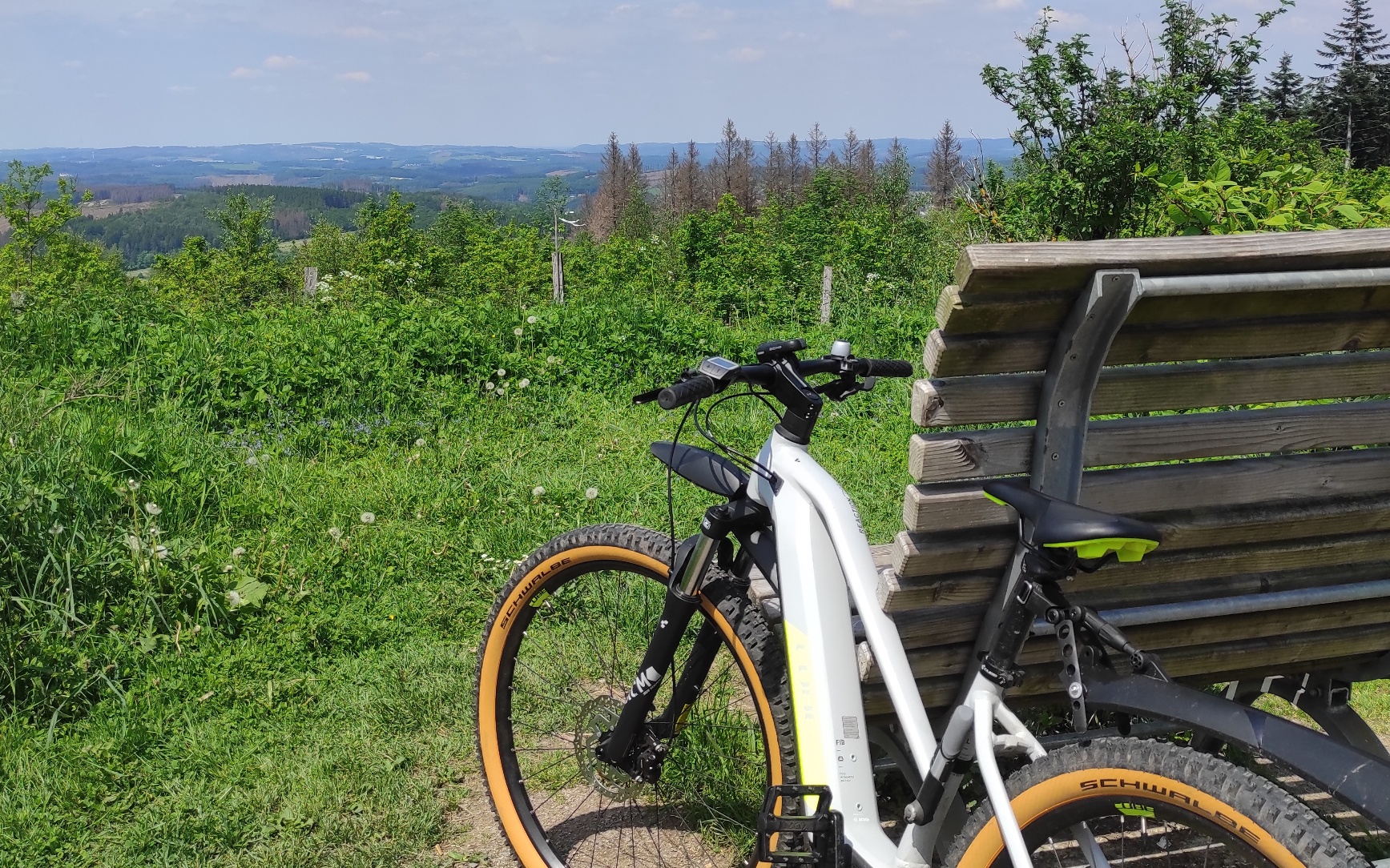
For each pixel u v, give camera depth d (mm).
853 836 2055
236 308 9281
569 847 2697
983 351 1746
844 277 15336
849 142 108500
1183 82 8625
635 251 25281
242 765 3025
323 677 3555
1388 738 3184
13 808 2756
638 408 6832
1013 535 1942
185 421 5926
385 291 12078
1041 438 1828
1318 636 2359
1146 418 1898
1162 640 2240
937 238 16484
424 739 3207
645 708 2402
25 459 4242
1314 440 2002
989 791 1697
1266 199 5293
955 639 2141
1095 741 1616
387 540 4539
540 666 3258
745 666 2225
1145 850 2428
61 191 47500
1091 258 1621
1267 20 8688
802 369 2209
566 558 2486
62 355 6906
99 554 3826
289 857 2607
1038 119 8914
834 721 2088
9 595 3535
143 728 3127
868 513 5082
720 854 2666
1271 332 1848
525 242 44094
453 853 2680
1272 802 1417
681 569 2295
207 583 3891
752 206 109312
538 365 7348
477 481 5371
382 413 6387
